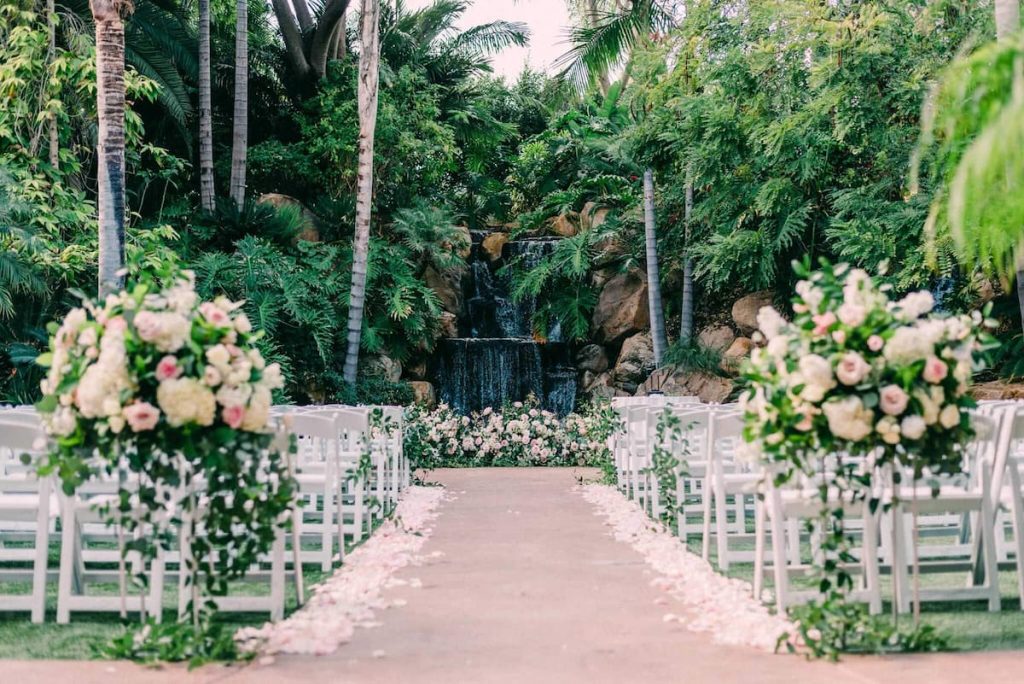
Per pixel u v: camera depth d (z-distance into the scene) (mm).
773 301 16844
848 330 3727
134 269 3902
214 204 17516
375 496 7344
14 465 6402
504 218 24500
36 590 4355
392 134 19312
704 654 3639
